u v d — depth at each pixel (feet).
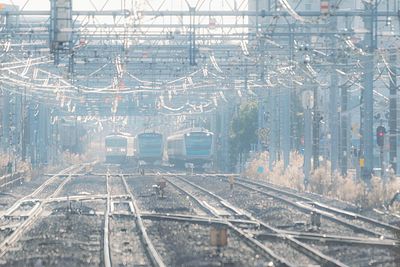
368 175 371.76
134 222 310.04
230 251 219.00
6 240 238.68
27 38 418.72
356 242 231.30
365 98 372.99
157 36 400.26
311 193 439.63
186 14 332.60
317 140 478.18
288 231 263.29
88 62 445.78
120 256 213.46
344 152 460.14
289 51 434.30
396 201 338.75
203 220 303.48
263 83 540.52
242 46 422.00
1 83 544.21
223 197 441.27
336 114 439.22
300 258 205.26
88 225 294.25
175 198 429.38
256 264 191.72
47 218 325.01
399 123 501.15
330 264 187.11
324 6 316.19
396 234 240.12
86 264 197.16
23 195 466.70
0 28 376.89
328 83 506.89
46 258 207.21
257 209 358.84
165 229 278.87
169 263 197.26
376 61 365.20
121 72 488.02
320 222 285.64
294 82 467.11
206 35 389.60
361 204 352.28
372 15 334.03
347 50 388.57
